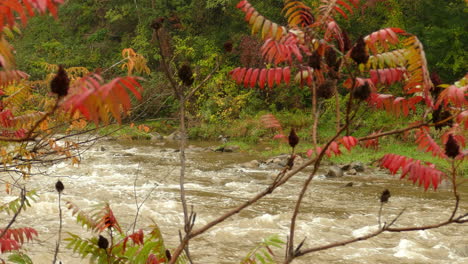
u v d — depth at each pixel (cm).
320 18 205
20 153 374
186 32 3025
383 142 1802
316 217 946
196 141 2275
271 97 2544
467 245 771
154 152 1869
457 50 2228
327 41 200
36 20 3541
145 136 2211
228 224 884
